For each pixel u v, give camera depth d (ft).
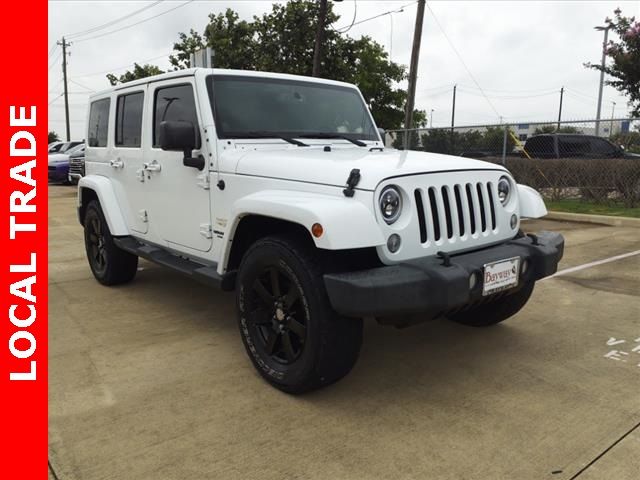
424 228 9.70
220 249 11.95
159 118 14.03
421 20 48.14
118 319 14.62
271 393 10.28
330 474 7.81
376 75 69.67
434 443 8.57
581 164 35.63
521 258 10.40
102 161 17.47
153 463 8.09
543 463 8.00
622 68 44.32
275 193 10.24
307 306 9.34
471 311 13.51
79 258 22.91
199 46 66.44
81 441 8.68
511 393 10.25
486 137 41.91
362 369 11.39
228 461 8.14
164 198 14.02
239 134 12.32
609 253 22.35
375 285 8.52
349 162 10.03
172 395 10.23
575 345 12.59
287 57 63.05
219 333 13.52
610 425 9.04
